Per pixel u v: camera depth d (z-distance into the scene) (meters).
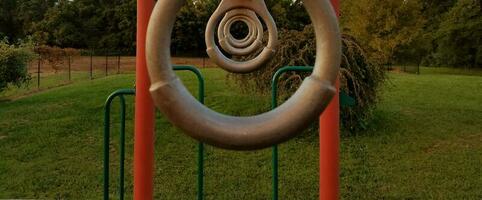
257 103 8.19
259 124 0.89
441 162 5.88
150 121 2.09
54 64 20.69
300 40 6.31
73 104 9.06
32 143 6.89
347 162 5.96
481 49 25.41
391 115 8.15
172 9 0.89
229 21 1.90
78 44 31.73
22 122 7.98
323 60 0.90
